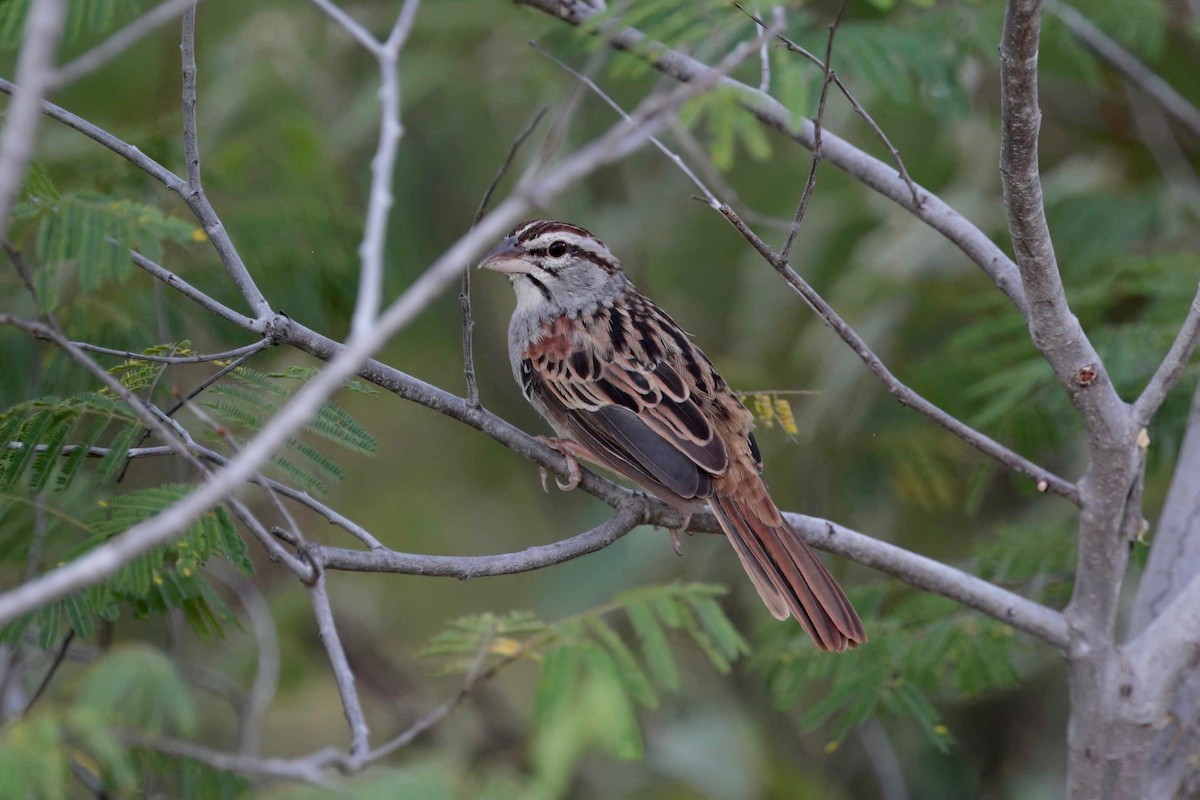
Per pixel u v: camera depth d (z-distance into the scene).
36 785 5.53
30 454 7.67
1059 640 8.84
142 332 10.66
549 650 8.37
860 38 11.59
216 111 14.48
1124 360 11.16
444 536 16.44
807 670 10.65
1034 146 7.39
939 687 10.76
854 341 8.02
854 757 15.27
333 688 15.76
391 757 15.03
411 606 16.67
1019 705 15.02
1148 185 14.23
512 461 17.09
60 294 9.72
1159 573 9.55
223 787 7.95
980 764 15.01
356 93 15.75
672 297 16.33
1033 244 7.71
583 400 10.13
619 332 10.30
